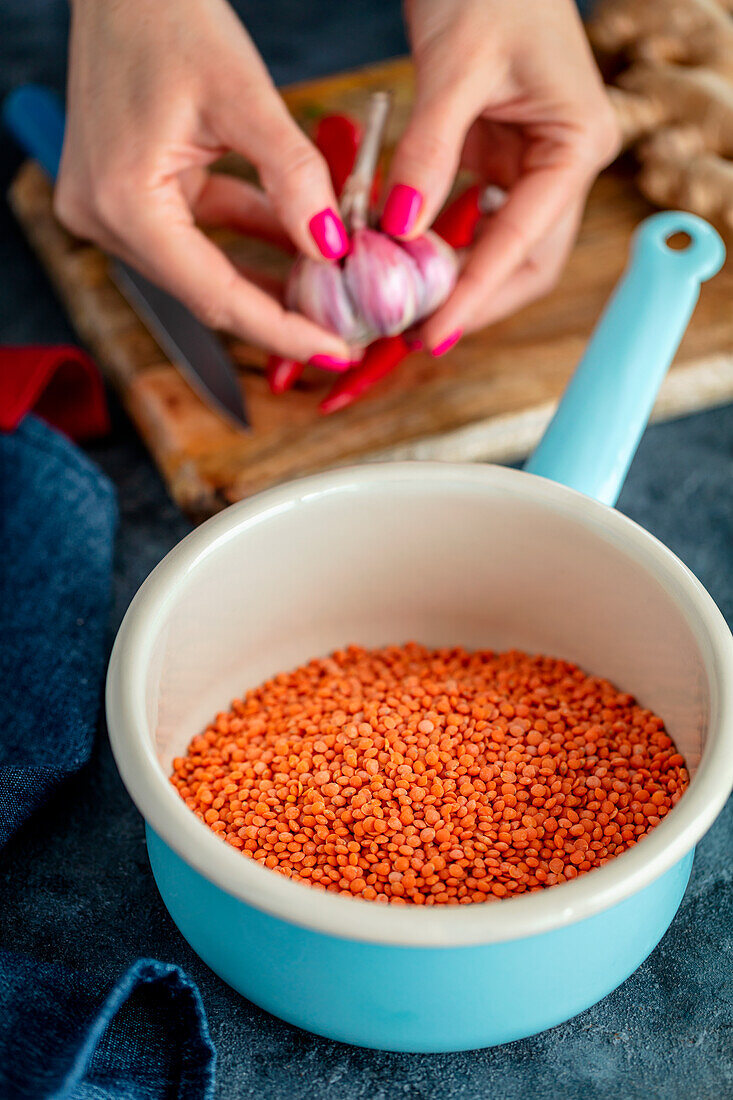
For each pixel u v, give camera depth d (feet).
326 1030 2.00
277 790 2.12
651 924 1.99
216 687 2.24
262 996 2.01
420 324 2.61
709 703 1.99
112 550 2.51
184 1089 1.98
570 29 2.60
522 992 1.94
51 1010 2.00
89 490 2.53
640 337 2.29
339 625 2.32
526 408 2.63
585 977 1.97
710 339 2.72
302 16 3.71
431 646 2.36
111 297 2.85
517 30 2.54
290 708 2.24
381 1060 2.05
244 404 2.62
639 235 2.37
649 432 2.73
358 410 2.64
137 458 2.73
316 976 1.93
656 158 2.87
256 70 2.49
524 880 2.03
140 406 2.69
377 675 2.30
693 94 2.86
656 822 2.08
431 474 2.18
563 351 2.73
